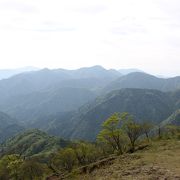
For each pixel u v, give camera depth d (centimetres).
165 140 6756
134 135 6912
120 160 4378
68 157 7456
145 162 3769
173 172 2995
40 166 8075
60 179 4909
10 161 8450
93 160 7400
